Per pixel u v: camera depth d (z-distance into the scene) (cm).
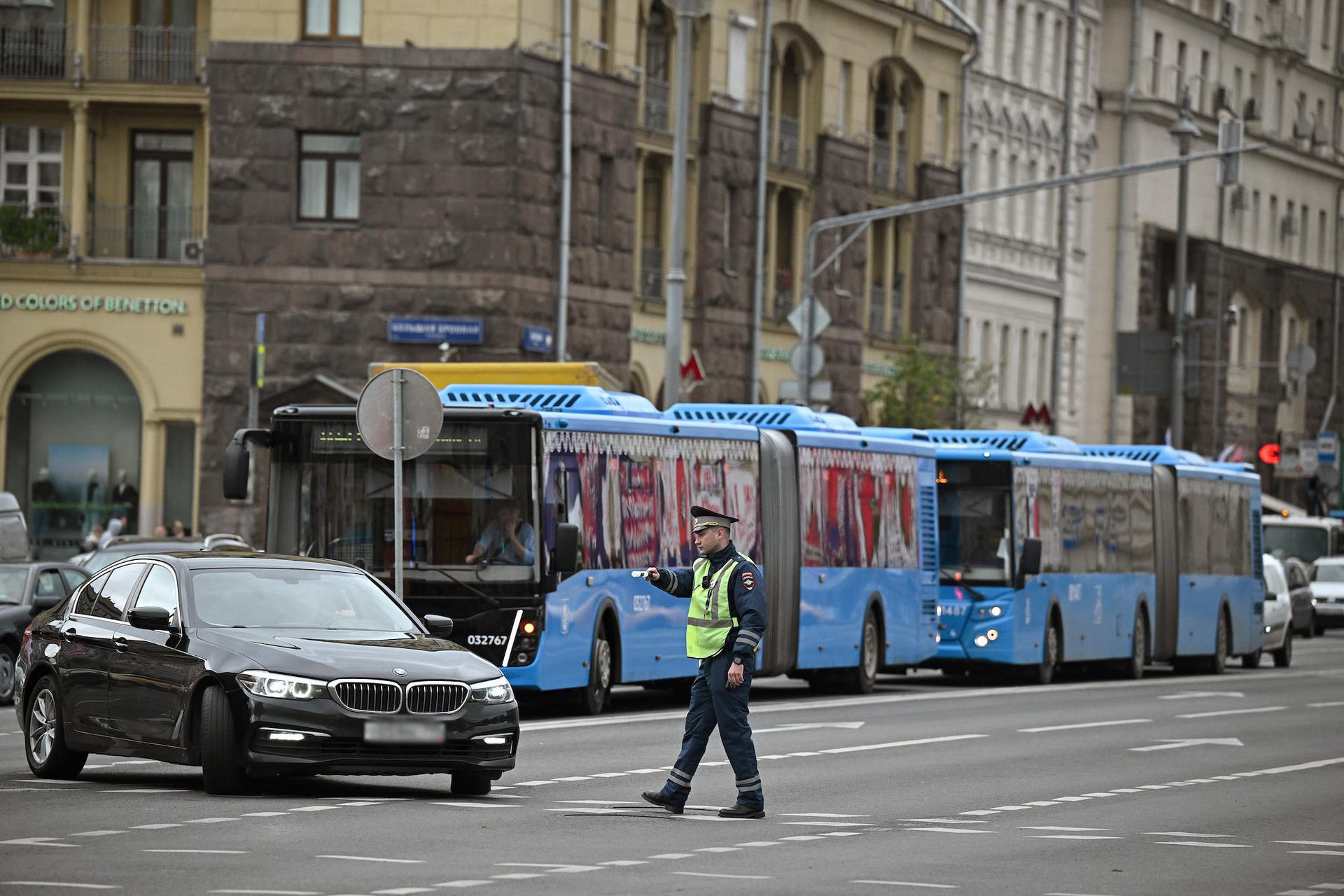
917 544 9369
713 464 7825
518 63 12800
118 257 13288
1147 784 5472
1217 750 6481
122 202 13325
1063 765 5891
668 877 3616
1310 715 7994
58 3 13225
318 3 12900
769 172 16188
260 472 12975
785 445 8306
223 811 4309
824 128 16912
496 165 12812
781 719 7244
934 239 18862
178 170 13388
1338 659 13300
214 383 12975
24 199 13388
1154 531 11088
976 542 9625
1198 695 9112
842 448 8731
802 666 8331
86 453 13325
